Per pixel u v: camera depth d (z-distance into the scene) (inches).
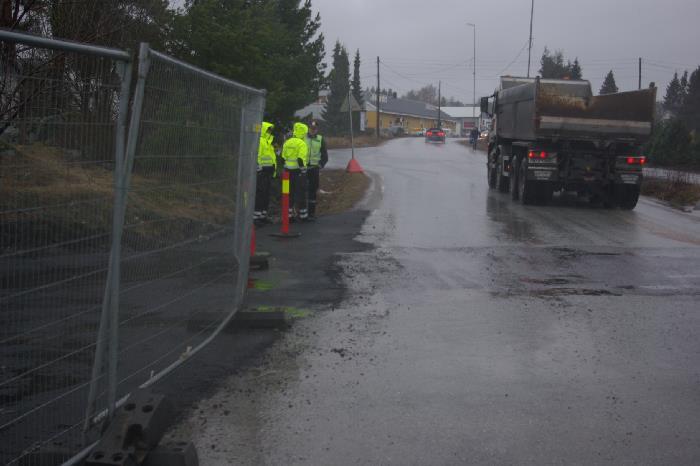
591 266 387.2
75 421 136.3
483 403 187.5
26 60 122.9
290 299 299.4
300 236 474.9
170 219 179.9
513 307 293.1
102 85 133.4
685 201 756.6
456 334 252.2
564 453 157.8
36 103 119.6
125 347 160.4
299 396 189.2
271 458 152.9
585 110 652.7
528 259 405.4
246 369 209.2
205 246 215.6
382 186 852.6
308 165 548.4
